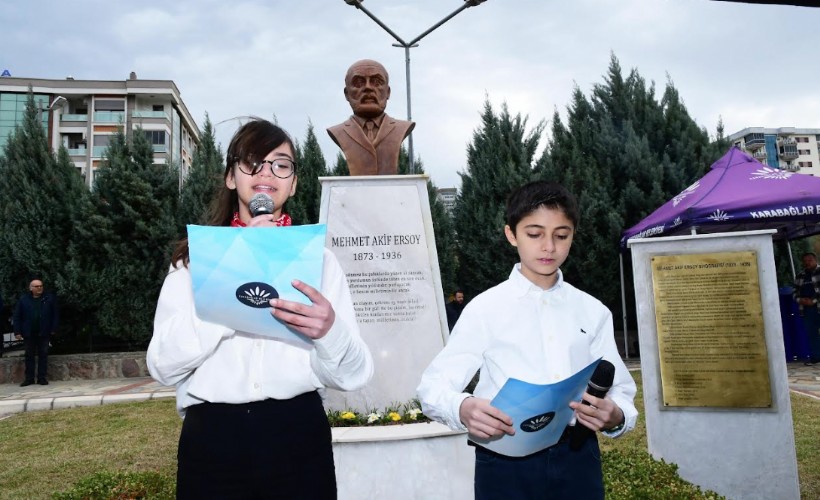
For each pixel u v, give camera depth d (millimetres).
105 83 47031
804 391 7332
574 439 1957
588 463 1972
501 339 2031
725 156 8625
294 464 1678
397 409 4480
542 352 2010
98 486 3168
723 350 3662
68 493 3094
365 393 4547
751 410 3602
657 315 3828
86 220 11375
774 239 11086
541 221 1970
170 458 5137
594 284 12555
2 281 11531
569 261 12539
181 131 52500
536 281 2098
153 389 9453
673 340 3787
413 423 4047
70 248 11281
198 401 1713
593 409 1767
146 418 6980
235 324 1568
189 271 1625
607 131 13445
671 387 3770
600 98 14320
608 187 12969
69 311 12070
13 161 11867
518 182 12695
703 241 3752
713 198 7797
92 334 11992
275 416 1692
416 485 3660
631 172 12898
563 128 14023
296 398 1745
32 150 11727
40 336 10430
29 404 7980
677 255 3799
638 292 3891
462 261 13961
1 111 45344
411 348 4672
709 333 3699
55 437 6141
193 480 1658
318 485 1701
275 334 1594
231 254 1475
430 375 2084
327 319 1534
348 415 4141
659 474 3127
